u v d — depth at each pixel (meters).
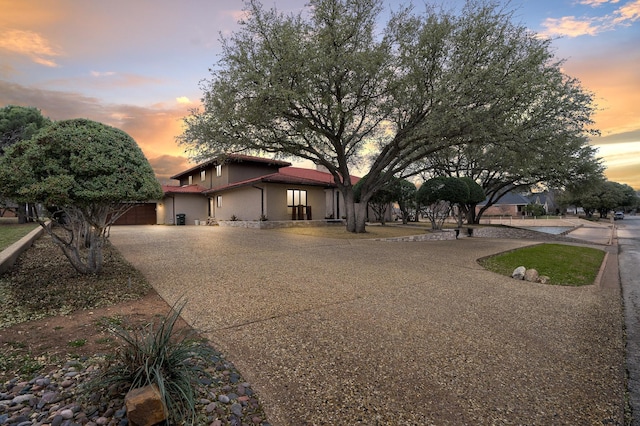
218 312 3.99
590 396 2.41
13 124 15.84
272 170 23.70
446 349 3.13
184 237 12.12
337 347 3.10
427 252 10.10
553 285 6.43
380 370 2.68
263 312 4.04
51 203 4.48
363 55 10.61
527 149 11.39
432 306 4.55
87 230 7.47
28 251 7.59
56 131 4.72
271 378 2.50
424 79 11.25
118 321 3.50
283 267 6.93
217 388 2.31
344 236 13.53
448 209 18.75
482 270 7.64
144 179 5.20
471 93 10.30
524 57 10.53
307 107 12.09
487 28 10.43
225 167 21.69
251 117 11.20
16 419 1.82
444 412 2.15
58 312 3.74
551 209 67.31
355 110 13.08
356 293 5.09
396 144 13.50
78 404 1.98
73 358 2.61
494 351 3.13
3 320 3.43
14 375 2.32
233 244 10.27
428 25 10.79
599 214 65.50
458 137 11.88
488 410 2.19
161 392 1.83
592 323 4.10
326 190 22.31
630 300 5.44
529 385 2.53
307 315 3.98
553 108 11.18
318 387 2.40
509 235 21.33
